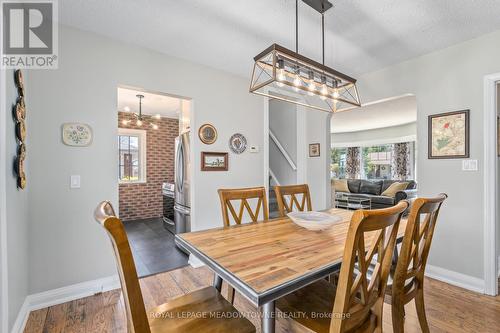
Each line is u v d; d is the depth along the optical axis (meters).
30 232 1.94
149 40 2.38
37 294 1.97
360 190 7.09
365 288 1.05
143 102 4.62
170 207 4.48
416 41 2.34
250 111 3.37
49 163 2.02
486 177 2.20
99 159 2.25
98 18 2.02
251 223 1.92
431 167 2.56
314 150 3.75
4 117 1.44
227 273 1.03
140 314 0.80
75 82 2.15
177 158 3.61
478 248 2.25
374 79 3.05
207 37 2.31
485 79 2.21
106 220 0.75
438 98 2.51
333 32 2.20
